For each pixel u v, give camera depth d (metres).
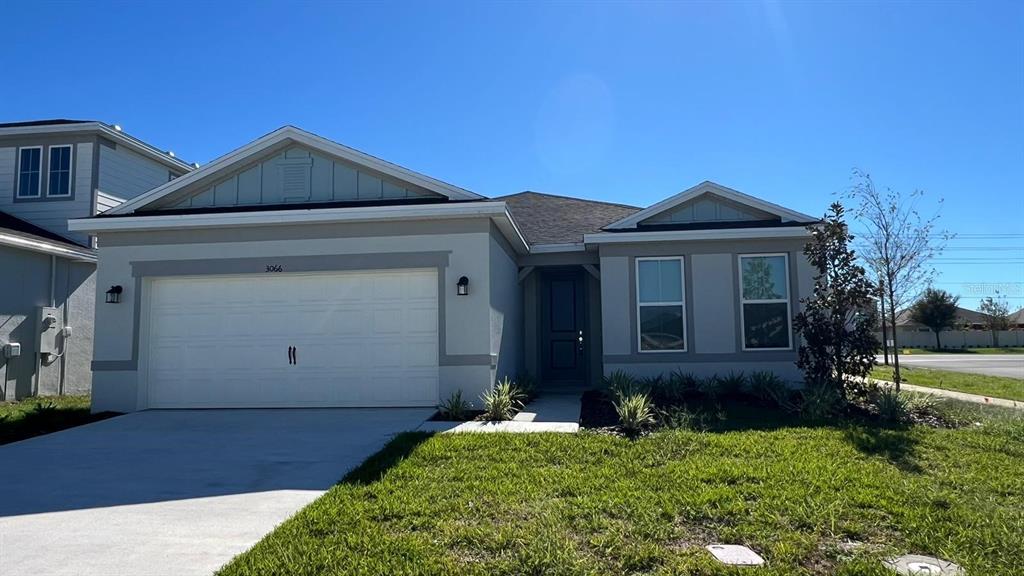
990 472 6.60
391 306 11.26
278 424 9.75
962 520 5.11
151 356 11.55
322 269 11.25
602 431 8.86
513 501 5.61
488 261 10.98
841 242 11.35
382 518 5.21
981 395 14.45
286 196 12.16
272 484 6.45
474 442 7.91
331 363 11.27
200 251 11.47
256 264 11.35
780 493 5.74
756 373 12.52
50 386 15.34
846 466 6.70
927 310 52.91
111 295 11.42
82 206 16.42
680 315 13.43
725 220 13.91
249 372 11.38
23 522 5.30
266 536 4.85
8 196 16.67
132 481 6.61
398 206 10.96
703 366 13.23
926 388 16.14
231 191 12.27
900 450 7.48
